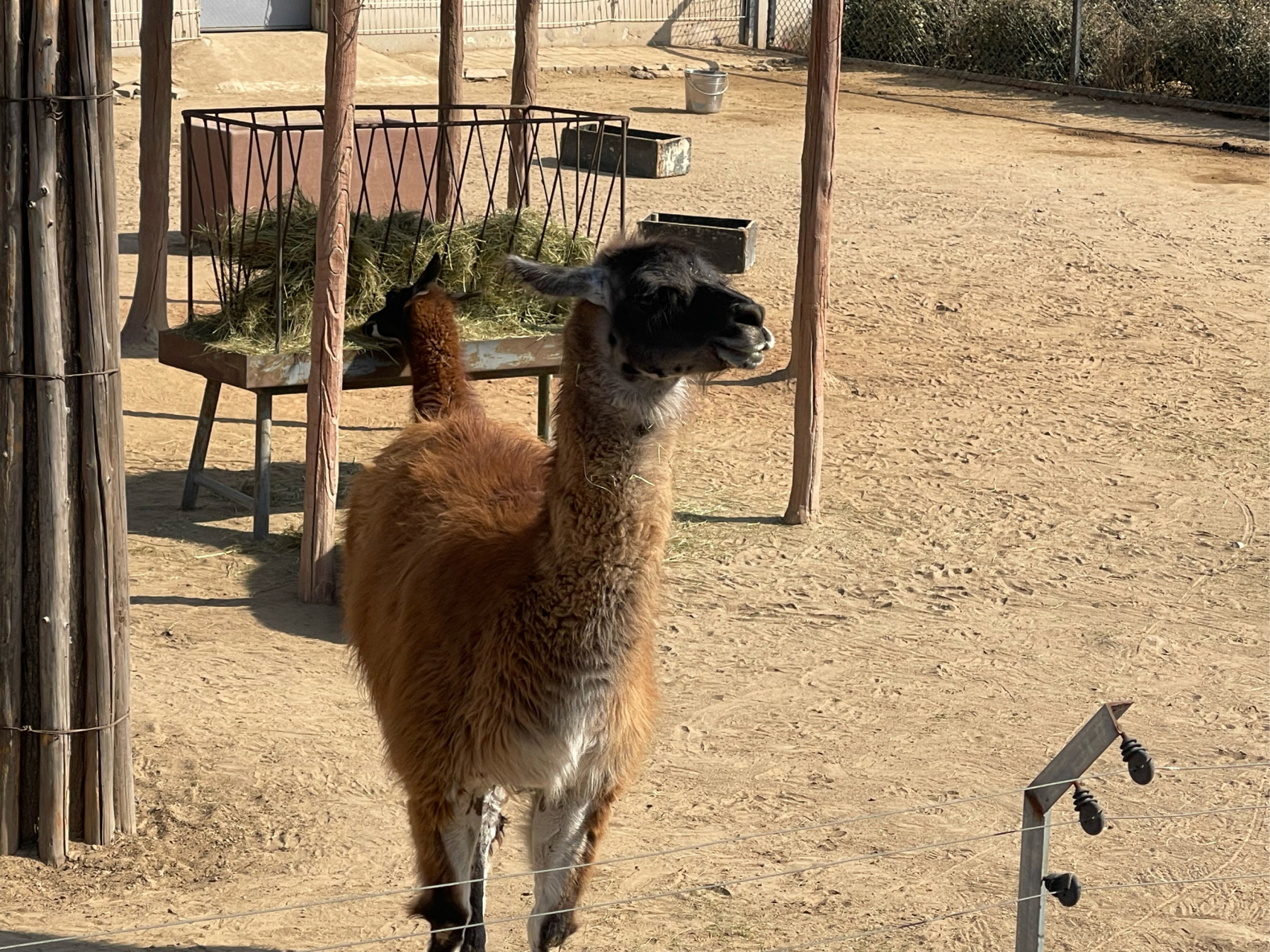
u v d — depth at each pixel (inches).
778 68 1132.5
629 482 199.8
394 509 229.0
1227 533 347.6
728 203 669.9
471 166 708.7
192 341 322.7
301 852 235.9
